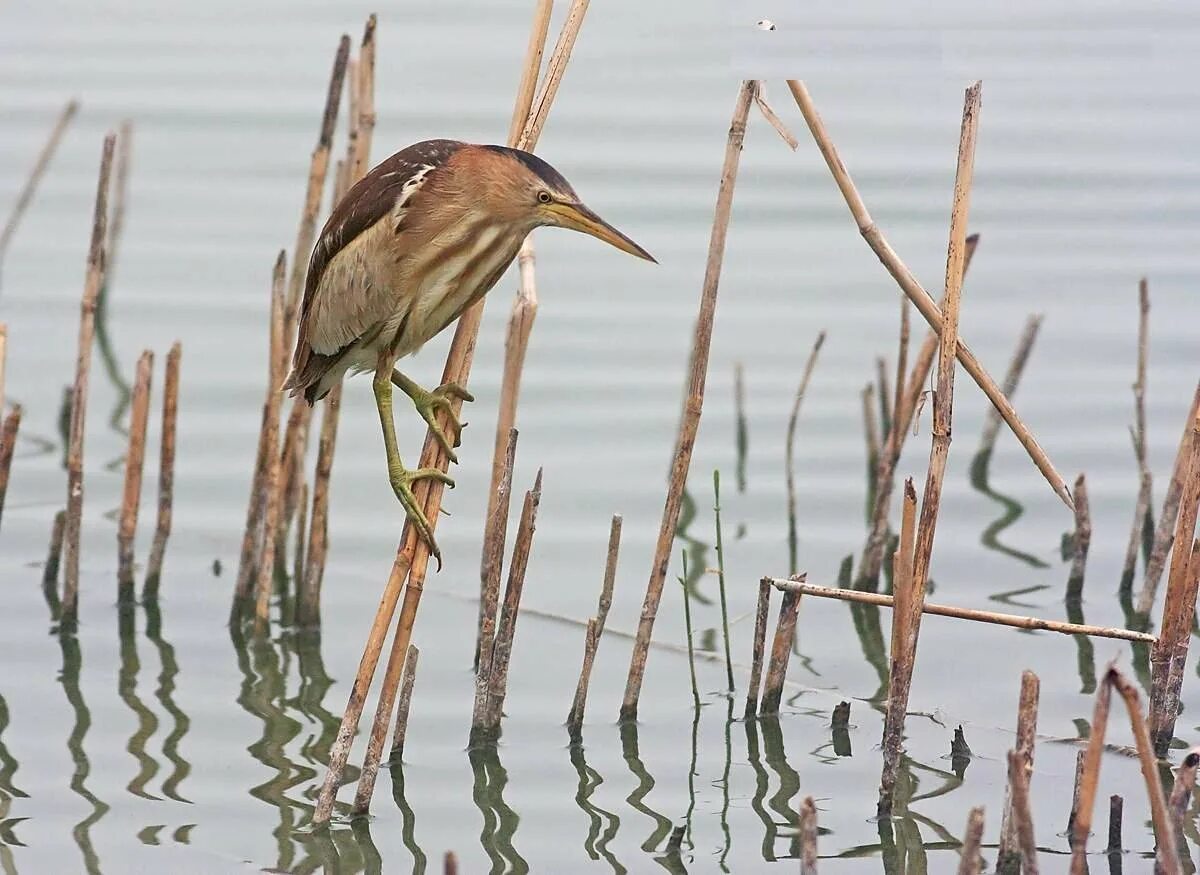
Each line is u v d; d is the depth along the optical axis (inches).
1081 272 619.8
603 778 378.6
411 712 408.2
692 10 788.0
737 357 585.9
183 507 509.4
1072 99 717.9
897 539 490.9
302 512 454.6
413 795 369.7
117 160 677.9
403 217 336.5
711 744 393.4
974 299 608.4
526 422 551.2
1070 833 350.0
